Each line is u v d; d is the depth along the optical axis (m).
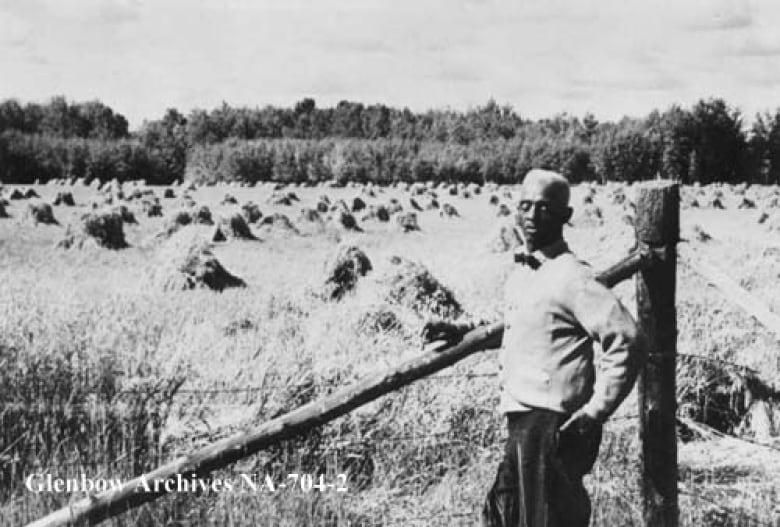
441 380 5.80
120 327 7.27
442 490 5.16
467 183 68.94
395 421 5.54
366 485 5.30
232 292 15.27
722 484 5.32
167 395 5.58
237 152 70.31
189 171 71.31
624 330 3.39
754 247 18.17
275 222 28.08
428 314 10.29
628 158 64.12
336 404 3.85
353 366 6.44
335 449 5.32
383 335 7.45
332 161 70.38
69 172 66.88
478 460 5.49
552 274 3.50
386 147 70.38
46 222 29.41
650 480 4.23
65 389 5.65
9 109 82.31
